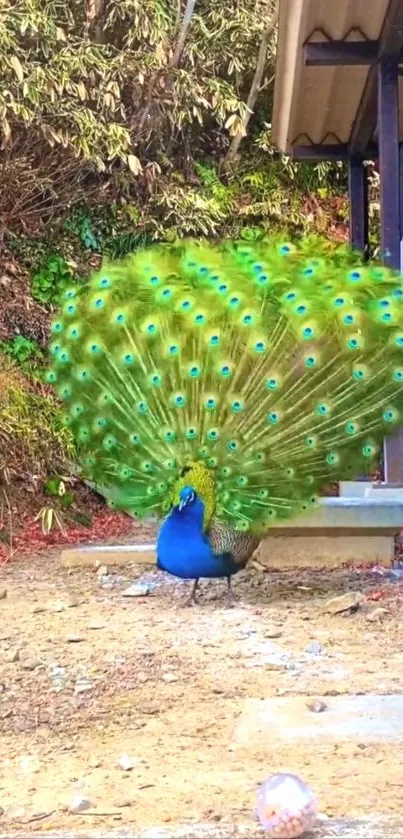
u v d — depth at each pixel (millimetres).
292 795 2676
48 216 11195
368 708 3828
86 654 4793
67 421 6520
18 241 11125
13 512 8875
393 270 6395
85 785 3088
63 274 11242
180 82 10906
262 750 3385
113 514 9875
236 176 12656
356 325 5707
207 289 5895
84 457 6465
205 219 11758
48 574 7129
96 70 10172
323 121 9758
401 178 9188
